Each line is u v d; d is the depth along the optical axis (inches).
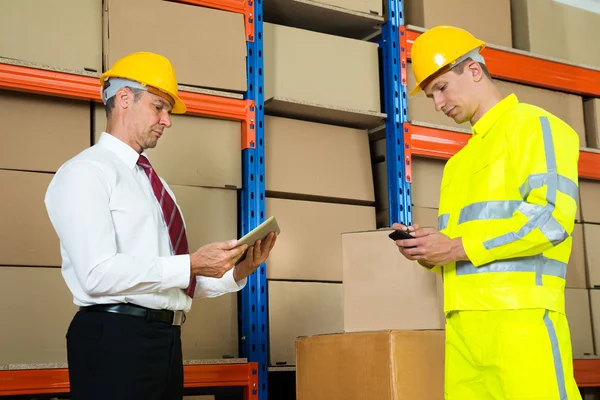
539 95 147.3
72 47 105.3
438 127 134.3
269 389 136.9
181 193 111.3
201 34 115.0
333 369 90.6
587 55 154.7
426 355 85.5
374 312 93.6
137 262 68.4
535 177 66.7
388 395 83.2
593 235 146.4
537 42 148.1
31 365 95.8
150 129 77.9
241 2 120.1
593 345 141.1
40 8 104.2
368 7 132.9
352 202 128.2
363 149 130.2
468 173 73.7
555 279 68.9
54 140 103.9
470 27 140.7
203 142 114.3
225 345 110.8
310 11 128.6
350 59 129.0
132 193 73.4
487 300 68.0
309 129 125.3
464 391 71.7
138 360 69.2
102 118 108.1
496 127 72.4
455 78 75.2
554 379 64.8
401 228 72.7
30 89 101.0
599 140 150.5
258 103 118.1
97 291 67.3
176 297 74.0
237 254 72.3
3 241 98.3
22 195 100.6
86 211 68.1
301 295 117.8
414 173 134.3
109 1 108.7
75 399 68.9
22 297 98.6
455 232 72.5
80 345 69.3
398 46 133.6
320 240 121.4
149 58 79.0
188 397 108.0
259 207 115.2
